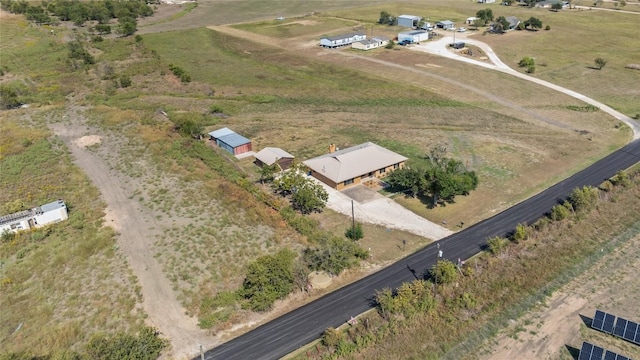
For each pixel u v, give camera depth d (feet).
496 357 143.43
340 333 151.23
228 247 198.29
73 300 171.01
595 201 223.51
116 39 561.43
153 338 147.43
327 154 275.59
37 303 170.50
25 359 139.54
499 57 495.00
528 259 187.93
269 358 144.87
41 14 634.02
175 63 481.87
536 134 320.09
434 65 473.67
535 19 586.86
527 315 159.84
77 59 465.47
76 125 326.85
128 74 433.89
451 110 367.04
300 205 228.84
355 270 186.29
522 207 228.84
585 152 289.94
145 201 234.99
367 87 417.90
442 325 155.94
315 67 475.31
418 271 184.34
